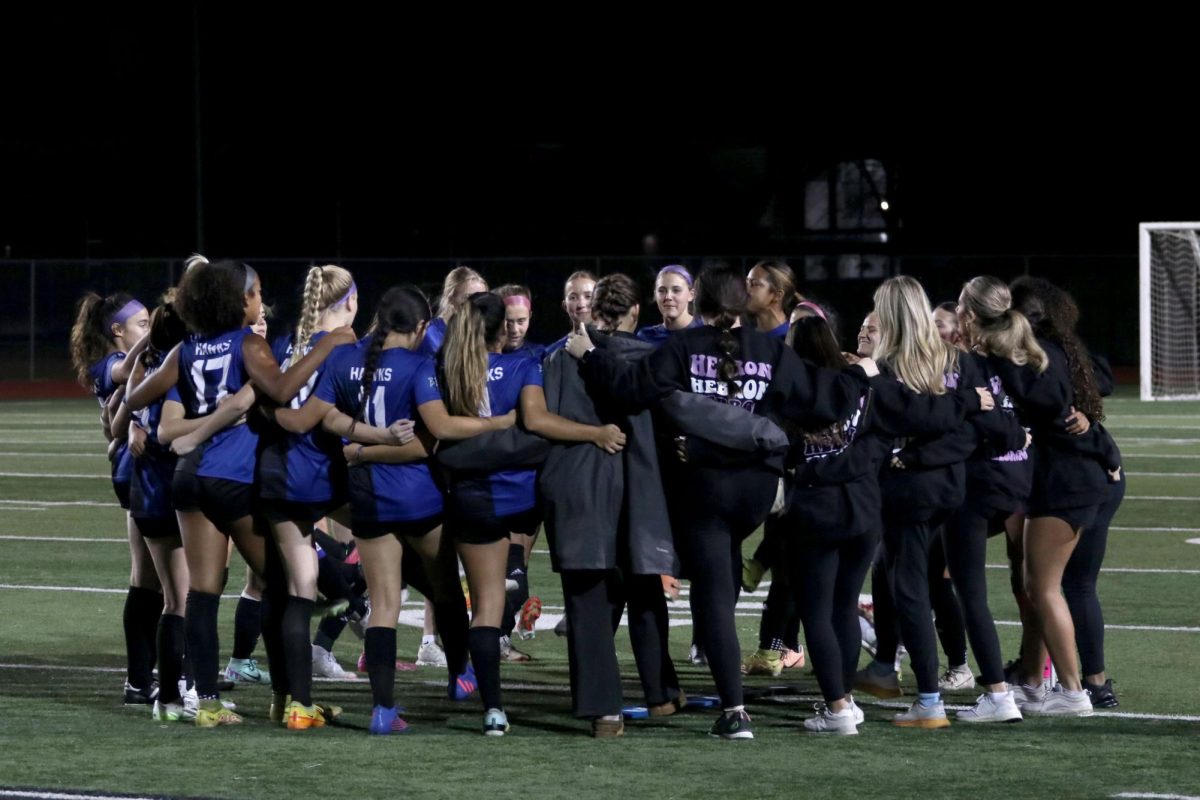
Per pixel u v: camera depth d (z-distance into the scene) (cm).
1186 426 4922
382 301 1416
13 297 7425
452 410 1384
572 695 1473
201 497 1424
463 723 1482
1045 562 1495
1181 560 2495
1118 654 1798
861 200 9212
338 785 1232
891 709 1555
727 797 1195
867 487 1384
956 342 1738
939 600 1644
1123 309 7462
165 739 1402
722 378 1352
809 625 1413
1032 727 1450
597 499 1383
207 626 1466
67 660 1814
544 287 7488
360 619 1755
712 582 1391
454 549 1502
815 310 1641
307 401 1412
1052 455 1477
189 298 1422
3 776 1264
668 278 1600
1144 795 1198
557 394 1409
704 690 1661
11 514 3141
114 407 1570
